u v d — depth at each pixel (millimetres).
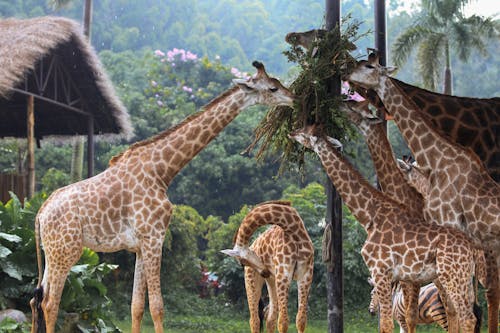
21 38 14594
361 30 49188
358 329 15438
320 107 8031
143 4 52250
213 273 19953
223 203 29375
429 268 6953
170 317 17281
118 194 7285
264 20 58250
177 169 7582
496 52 41500
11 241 9812
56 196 7445
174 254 18891
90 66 16531
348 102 8062
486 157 8391
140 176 7398
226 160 29375
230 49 52406
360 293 17125
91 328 9859
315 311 16906
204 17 55531
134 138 31188
